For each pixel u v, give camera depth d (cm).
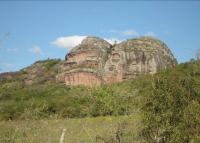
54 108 8175
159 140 2712
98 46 13088
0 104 9006
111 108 7625
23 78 13525
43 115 7694
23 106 8388
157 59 12525
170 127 2677
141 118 2847
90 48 12988
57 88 11331
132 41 13088
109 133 3791
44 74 13775
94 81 12244
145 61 12400
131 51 12575
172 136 2652
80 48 13100
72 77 12531
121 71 12188
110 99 8006
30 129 5041
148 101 2784
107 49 13225
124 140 3206
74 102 8575
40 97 9988
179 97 2755
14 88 11906
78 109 8000
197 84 2820
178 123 2697
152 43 13075
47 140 4238
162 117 2723
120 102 7781
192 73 3325
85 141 4003
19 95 10325
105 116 7269
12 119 7794
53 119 7156
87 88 10544
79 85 11994
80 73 12444
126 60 12412
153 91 2791
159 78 2870
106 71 12331
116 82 11838
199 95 2769
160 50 13000
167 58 13000
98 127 4850
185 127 2650
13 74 13812
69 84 12456
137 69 12225
